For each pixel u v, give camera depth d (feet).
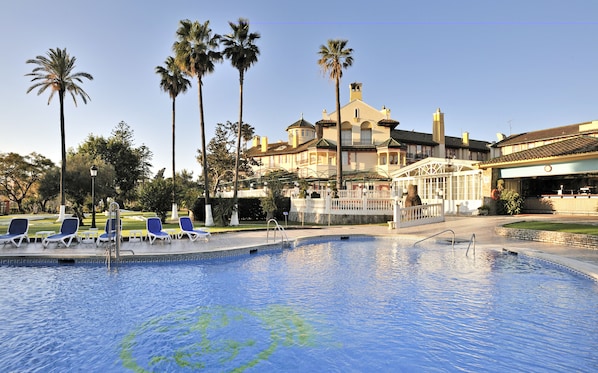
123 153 186.60
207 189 86.28
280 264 40.11
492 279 32.22
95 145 181.16
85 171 117.70
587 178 85.92
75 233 49.39
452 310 24.27
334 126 170.40
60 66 98.68
